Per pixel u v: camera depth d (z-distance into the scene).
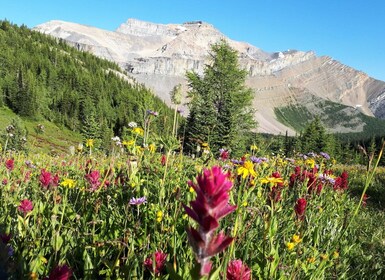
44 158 11.25
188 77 50.62
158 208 4.34
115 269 3.13
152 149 6.52
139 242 3.70
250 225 4.16
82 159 9.10
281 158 9.15
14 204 4.60
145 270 3.27
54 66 196.75
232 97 47.53
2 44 199.12
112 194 5.04
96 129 93.38
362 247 6.43
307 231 4.58
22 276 2.54
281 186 5.65
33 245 3.37
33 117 136.12
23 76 142.38
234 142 27.12
